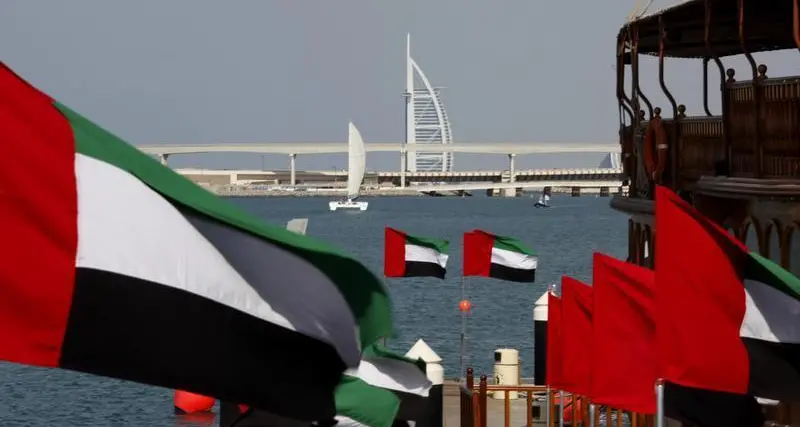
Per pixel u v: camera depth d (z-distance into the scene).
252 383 17.95
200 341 17.64
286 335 18.23
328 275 18.47
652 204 40.72
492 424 54.59
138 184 17.53
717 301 26.95
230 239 18.11
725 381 27.06
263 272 18.23
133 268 17.34
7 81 17.14
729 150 35.62
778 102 32.28
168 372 17.39
